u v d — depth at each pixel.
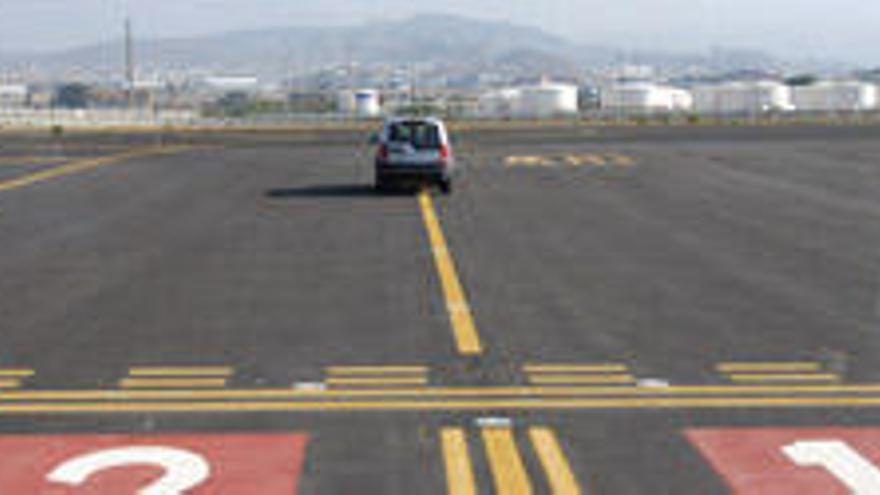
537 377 9.55
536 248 17.59
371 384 9.34
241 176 33.16
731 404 8.73
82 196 26.98
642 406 8.67
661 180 30.84
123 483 7.01
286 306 12.91
